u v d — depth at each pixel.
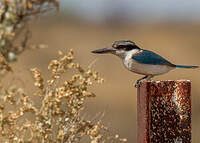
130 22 61.41
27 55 32.72
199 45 43.59
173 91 8.96
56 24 50.41
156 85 8.92
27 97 9.03
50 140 9.11
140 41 47.03
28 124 8.98
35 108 8.98
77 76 9.32
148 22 60.34
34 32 42.31
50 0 9.34
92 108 25.22
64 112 9.29
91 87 30.00
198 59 39.25
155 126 8.93
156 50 42.78
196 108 27.12
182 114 8.95
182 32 51.38
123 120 23.50
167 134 8.96
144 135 8.96
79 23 55.81
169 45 44.12
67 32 47.25
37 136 8.98
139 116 9.30
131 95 29.05
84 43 43.09
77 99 9.33
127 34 52.00
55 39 42.94
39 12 9.34
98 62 36.38
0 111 9.02
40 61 32.31
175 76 34.38
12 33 9.01
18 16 9.23
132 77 33.62
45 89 9.46
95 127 9.13
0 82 9.21
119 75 33.84
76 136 9.38
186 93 8.96
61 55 9.53
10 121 8.95
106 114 24.27
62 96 9.03
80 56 37.62
